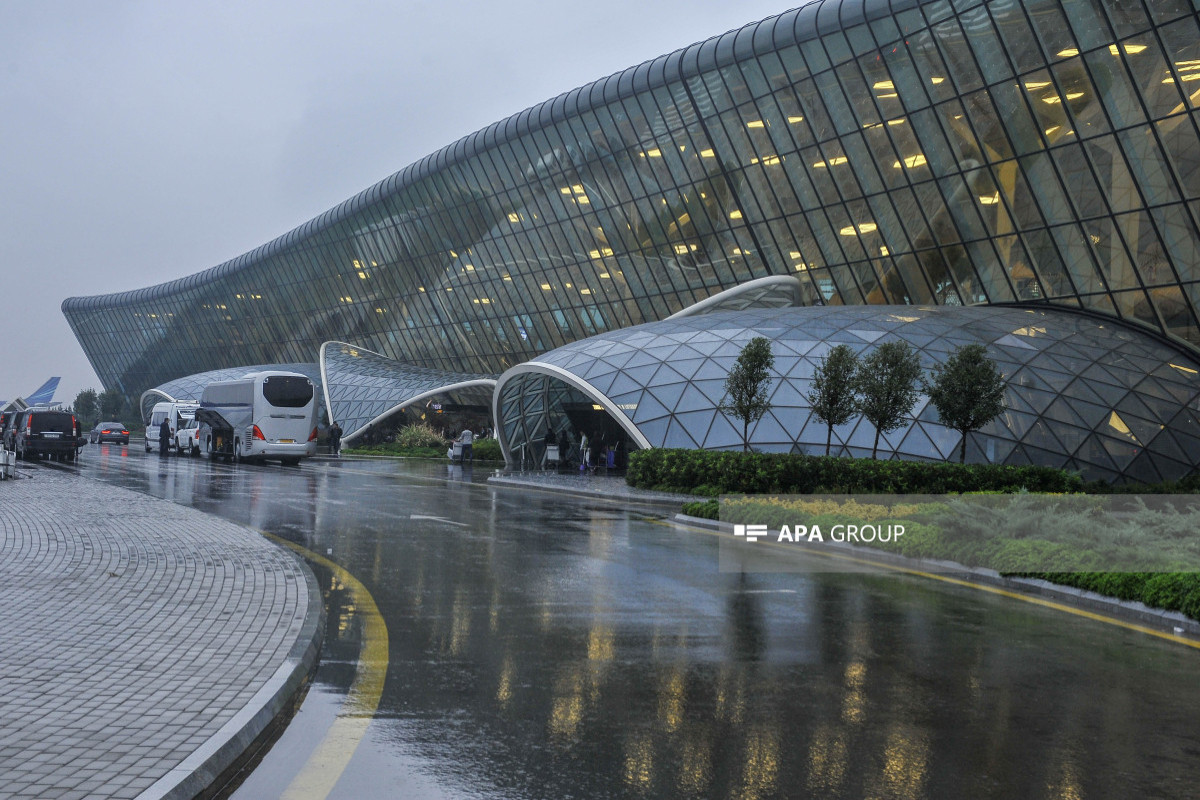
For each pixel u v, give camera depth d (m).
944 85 33.44
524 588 11.00
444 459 52.12
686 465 25.55
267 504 21.42
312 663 7.44
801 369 29.23
